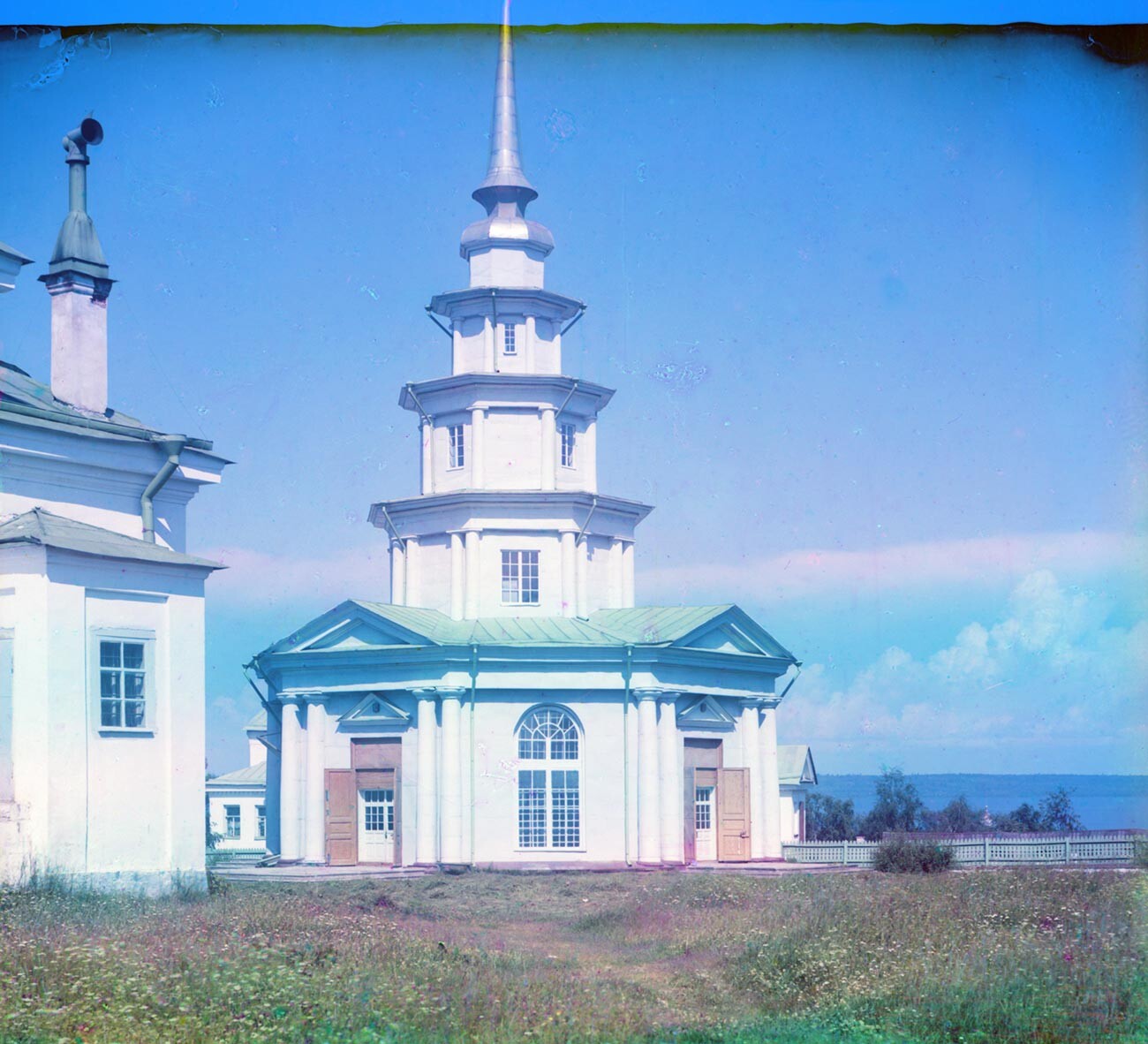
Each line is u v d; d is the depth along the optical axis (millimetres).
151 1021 15773
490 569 51906
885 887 30812
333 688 49312
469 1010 17094
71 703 26891
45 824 26156
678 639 48688
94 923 22109
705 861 49906
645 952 25594
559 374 52906
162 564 28750
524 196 53781
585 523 52594
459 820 47000
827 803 69438
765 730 52375
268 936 21578
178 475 32062
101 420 31172
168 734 28688
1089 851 40719
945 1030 16828
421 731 47781
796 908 27359
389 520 53688
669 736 48500
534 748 48031
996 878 30844
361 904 30812
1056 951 20469
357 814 48969
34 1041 14719
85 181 32625
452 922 30375
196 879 28750
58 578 26953
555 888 39281
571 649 47938
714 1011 18297
